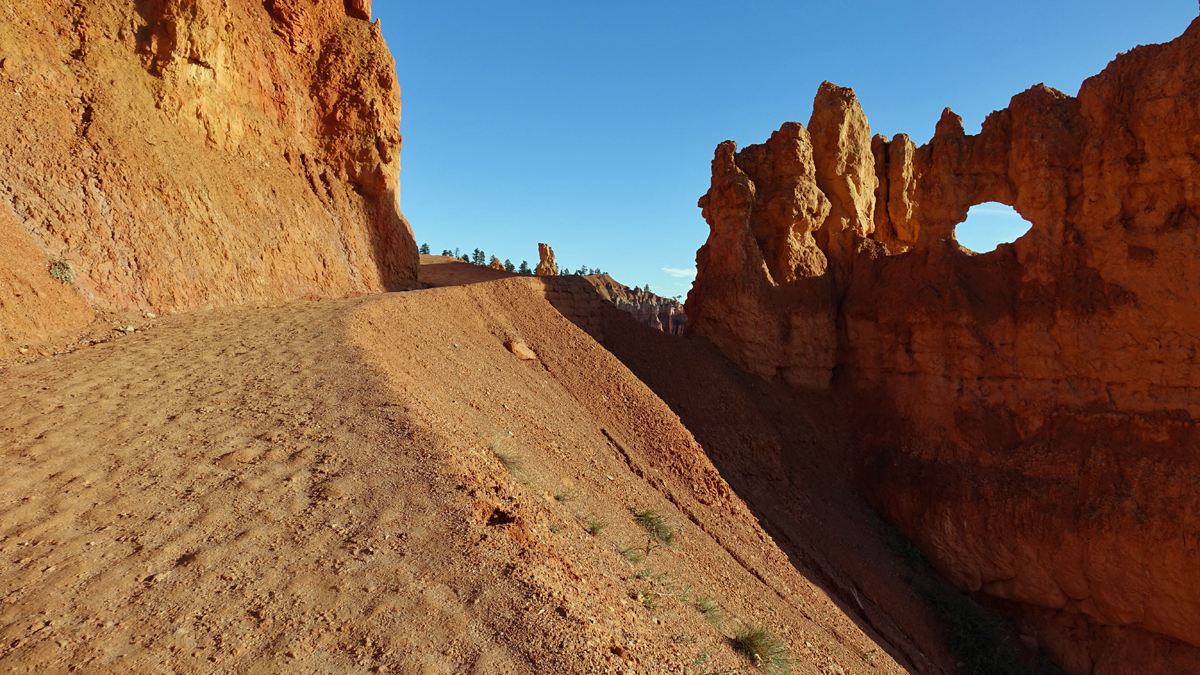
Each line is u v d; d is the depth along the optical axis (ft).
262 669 12.91
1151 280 64.13
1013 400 71.92
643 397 62.69
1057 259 71.36
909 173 98.68
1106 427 64.90
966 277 78.28
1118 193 67.51
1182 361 61.82
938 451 74.13
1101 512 61.57
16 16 50.96
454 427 31.30
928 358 77.20
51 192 45.44
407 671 13.44
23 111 47.19
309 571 16.55
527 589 17.12
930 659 56.13
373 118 91.50
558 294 78.18
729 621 32.19
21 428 24.27
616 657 16.11
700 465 57.41
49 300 39.47
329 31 92.02
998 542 66.74
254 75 74.43
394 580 16.62
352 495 20.86
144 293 48.44
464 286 70.13
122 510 18.83
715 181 88.28
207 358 36.17
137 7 59.62
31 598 14.35
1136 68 68.13
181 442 24.02
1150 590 59.11
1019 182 75.41
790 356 85.87
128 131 53.93
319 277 72.13
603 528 33.12
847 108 91.25
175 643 13.38
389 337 45.73
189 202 56.75
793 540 60.44
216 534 17.90
